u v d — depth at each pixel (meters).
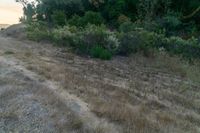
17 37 33.62
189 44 22.38
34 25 34.91
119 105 9.34
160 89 13.28
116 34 22.58
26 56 16.28
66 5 39.41
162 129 8.13
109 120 8.10
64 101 8.95
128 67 17.95
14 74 11.55
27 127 7.52
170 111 10.31
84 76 13.28
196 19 34.22
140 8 33.62
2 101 8.90
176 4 35.44
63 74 12.33
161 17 32.97
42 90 9.66
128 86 12.94
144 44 21.56
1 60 14.13
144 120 8.39
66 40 24.11
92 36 21.50
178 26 31.61
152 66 18.94
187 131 8.46
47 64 14.25
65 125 7.54
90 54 20.64
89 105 8.88
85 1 39.12
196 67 18.95
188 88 14.32
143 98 11.34
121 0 36.19
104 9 37.16
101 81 12.93
